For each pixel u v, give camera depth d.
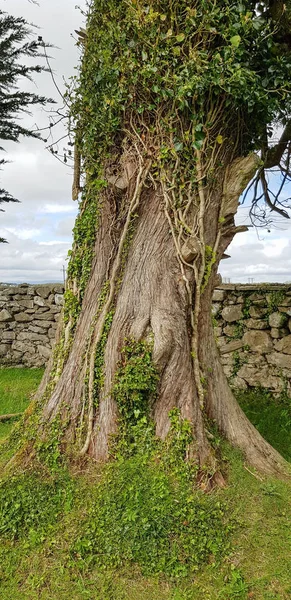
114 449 3.43
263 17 3.91
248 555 2.85
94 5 3.96
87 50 3.99
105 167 3.96
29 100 10.80
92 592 2.64
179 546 2.84
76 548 2.85
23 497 3.24
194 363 3.59
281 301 6.45
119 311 3.63
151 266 3.62
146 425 3.44
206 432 3.57
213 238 3.74
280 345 6.50
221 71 3.32
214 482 3.29
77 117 4.08
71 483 3.32
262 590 2.64
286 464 3.87
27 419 4.02
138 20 3.47
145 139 3.69
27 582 2.72
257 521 3.09
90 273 4.02
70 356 3.88
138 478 3.21
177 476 3.21
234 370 6.95
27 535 3.02
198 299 3.61
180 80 3.38
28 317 9.09
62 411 3.68
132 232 3.77
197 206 3.61
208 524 2.96
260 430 5.43
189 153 3.57
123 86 3.60
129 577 2.72
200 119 3.52
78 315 4.01
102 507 3.09
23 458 3.63
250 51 3.62
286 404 6.20
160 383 3.46
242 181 3.78
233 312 6.95
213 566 2.76
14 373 8.66
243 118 3.74
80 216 4.18
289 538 2.97
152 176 3.68
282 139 5.30
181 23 3.48
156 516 2.96
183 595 2.61
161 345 3.41
